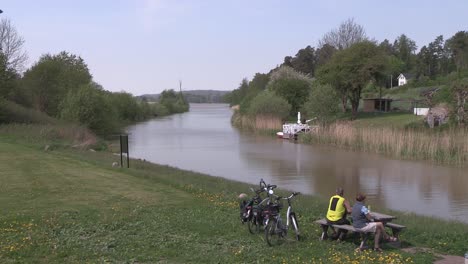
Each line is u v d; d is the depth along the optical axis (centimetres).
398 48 15988
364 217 1032
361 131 4416
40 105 6531
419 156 3572
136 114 11062
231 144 4972
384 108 7162
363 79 6556
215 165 3334
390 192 2358
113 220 1253
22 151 2998
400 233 1188
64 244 1028
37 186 1780
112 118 6356
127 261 914
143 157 3809
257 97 7450
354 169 3106
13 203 1465
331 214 1101
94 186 1819
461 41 13175
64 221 1234
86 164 2491
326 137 4809
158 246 1025
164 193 1708
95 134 5462
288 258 948
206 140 5522
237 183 2225
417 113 5894
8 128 4297
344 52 6969
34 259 914
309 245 1060
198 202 1553
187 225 1219
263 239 1095
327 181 2659
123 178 2044
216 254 970
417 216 1591
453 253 1038
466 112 4209
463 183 2602
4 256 925
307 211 1464
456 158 3341
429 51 14012
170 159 3697
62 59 7350
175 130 7444
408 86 10244
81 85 5912
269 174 2912
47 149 3234
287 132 5594
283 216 1352
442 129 4203
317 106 5816
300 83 8119
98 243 1040
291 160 3584
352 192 2347
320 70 7194
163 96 19362
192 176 2397
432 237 1157
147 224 1227
